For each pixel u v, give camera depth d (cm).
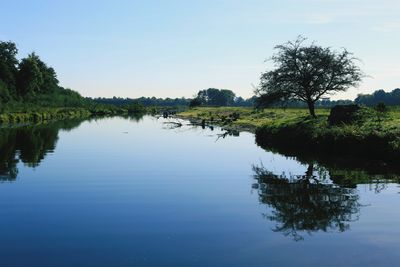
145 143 4394
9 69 13962
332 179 2198
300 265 1065
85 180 2219
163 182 2180
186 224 1412
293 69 4850
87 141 4547
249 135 5438
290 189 1975
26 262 1068
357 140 2953
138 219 1471
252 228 1370
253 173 2467
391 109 5550
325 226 1393
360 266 1065
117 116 13775
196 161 2997
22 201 1734
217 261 1087
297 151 3547
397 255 1138
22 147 3812
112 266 1047
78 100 17388
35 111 10144
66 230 1338
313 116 4644
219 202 1727
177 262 1077
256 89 5122
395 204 1661
